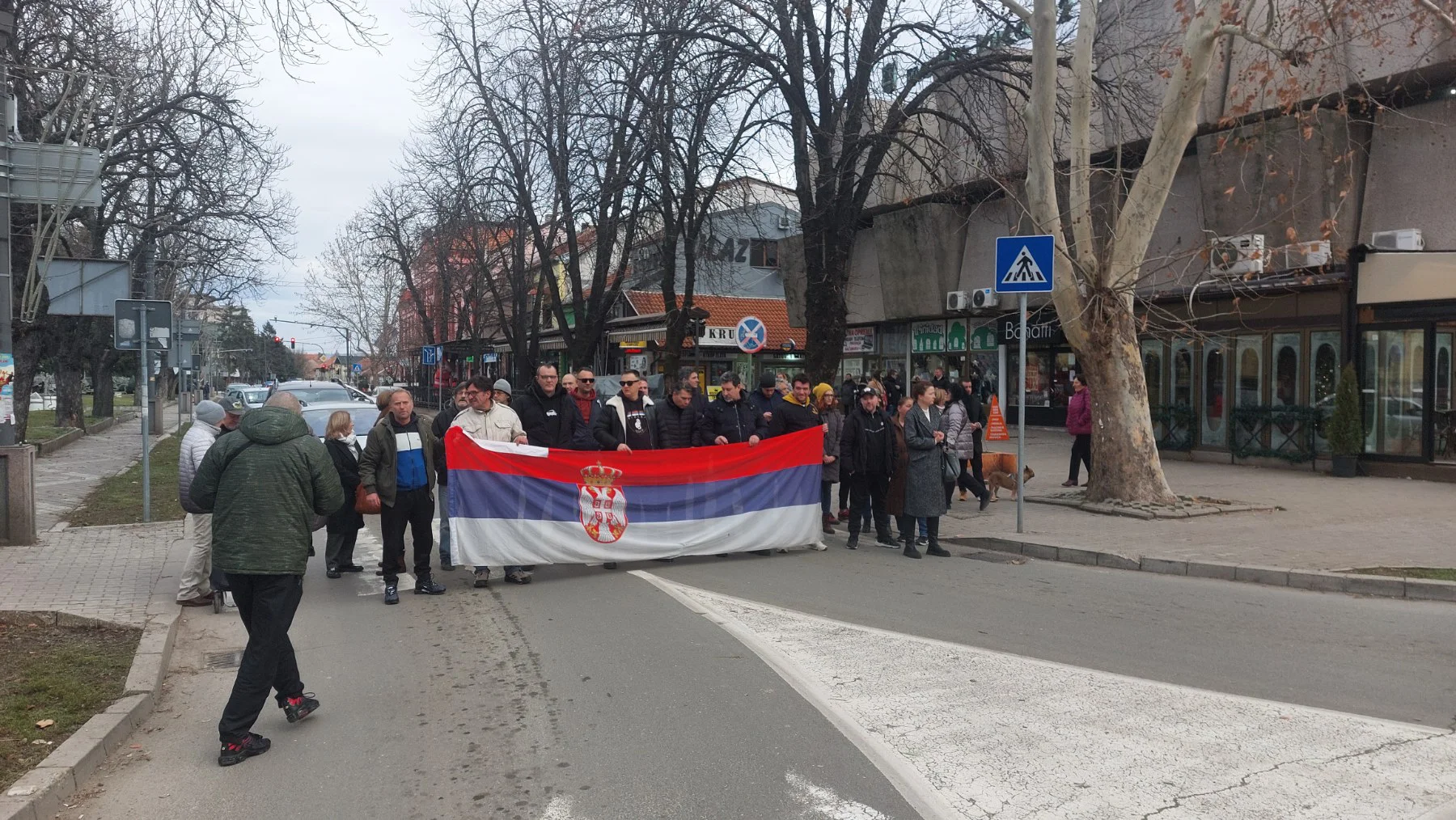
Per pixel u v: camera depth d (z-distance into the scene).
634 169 21.14
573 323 44.09
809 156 18.67
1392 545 10.05
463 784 4.57
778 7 17.02
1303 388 17.06
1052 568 9.80
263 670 5.00
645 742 5.00
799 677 6.03
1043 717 5.29
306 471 5.17
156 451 24.42
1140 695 5.66
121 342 12.81
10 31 10.77
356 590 9.04
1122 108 17.08
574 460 9.57
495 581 9.35
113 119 14.33
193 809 4.40
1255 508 12.37
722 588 8.81
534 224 27.22
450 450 9.01
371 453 8.26
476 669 6.40
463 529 9.00
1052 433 24.73
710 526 10.27
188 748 5.18
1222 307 18.36
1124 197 18.75
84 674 6.11
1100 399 12.84
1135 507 12.27
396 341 66.88
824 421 11.99
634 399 10.42
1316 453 16.84
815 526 10.91
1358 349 16.03
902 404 10.59
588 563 9.62
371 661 6.65
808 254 18.39
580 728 5.24
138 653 6.55
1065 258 12.45
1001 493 14.77
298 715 5.43
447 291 45.38
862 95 17.25
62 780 4.49
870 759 4.72
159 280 29.23
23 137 16.23
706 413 10.89
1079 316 12.56
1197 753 4.76
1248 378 18.12
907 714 5.35
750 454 10.49
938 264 24.84
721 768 4.64
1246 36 11.27
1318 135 15.55
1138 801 4.20
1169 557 9.57
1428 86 14.67
